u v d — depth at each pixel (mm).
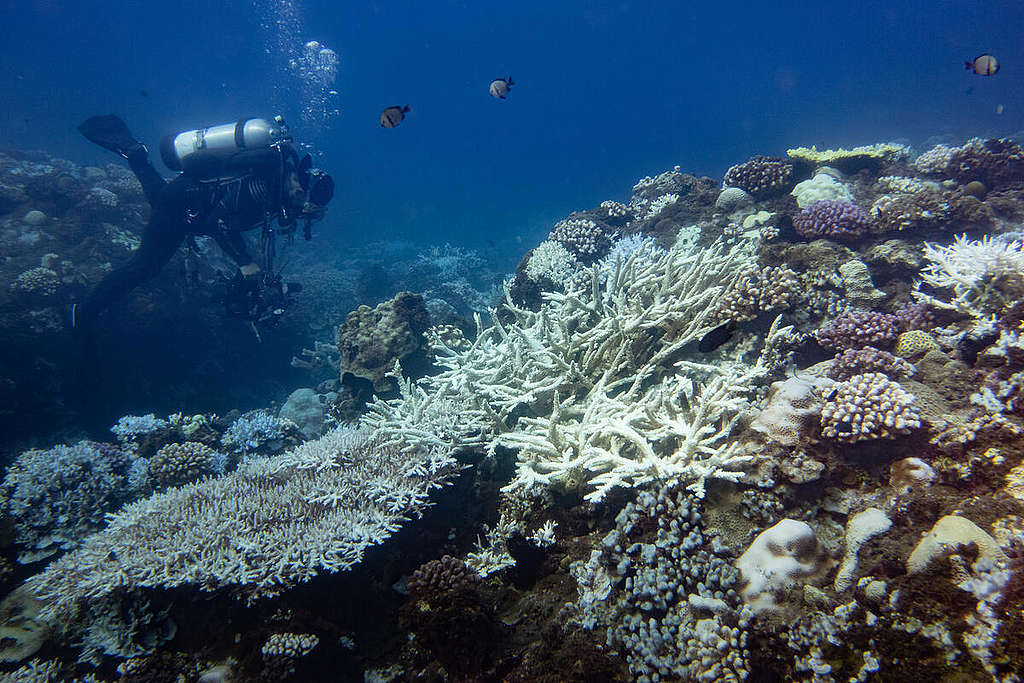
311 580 4242
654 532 3523
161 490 6922
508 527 4070
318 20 92312
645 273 5570
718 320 5199
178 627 4359
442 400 5191
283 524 4410
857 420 3459
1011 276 4629
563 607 3521
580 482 4016
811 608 2861
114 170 15688
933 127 55625
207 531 4301
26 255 11477
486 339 5934
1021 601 2301
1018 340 3840
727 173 8758
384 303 7074
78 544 6262
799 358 5062
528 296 8047
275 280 9039
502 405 4758
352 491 4547
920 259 5777
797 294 5332
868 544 2982
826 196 7496
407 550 4477
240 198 8734
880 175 8430
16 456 9531
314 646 3873
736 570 3146
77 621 4770
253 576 3918
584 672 3092
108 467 7051
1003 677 2195
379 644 4262
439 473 4602
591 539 3844
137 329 11742
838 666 2592
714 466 3543
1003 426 3219
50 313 10539
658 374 4906
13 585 5766
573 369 4812
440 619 3377
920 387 3879
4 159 15328
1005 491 2893
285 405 10055
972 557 2559
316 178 8586
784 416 3617
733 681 2684
